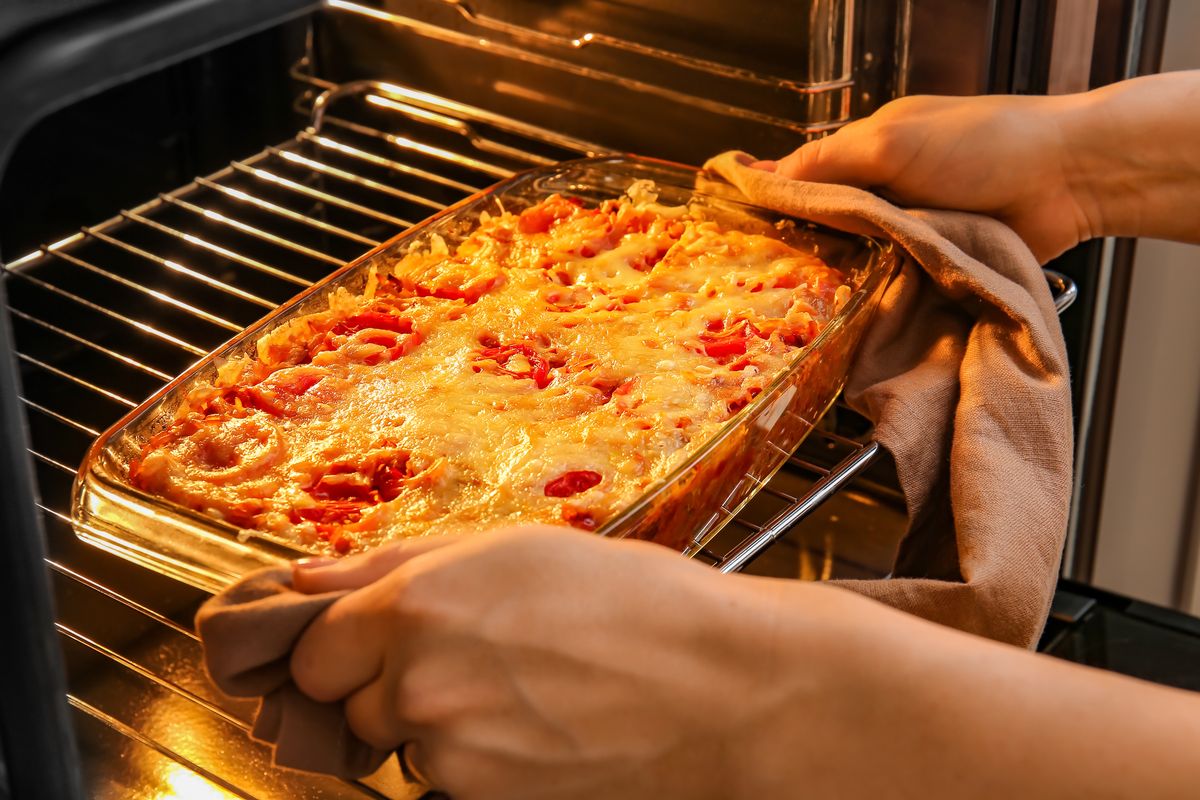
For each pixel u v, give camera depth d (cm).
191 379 82
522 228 99
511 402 81
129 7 39
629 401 81
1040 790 47
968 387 82
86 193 105
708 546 95
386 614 49
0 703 44
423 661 49
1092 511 113
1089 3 92
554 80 110
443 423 79
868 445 80
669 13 101
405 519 73
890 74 98
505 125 112
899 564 83
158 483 75
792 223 97
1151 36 95
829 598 52
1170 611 104
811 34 95
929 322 89
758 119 100
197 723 76
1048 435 80
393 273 94
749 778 50
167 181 111
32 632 43
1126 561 115
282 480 76
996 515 75
